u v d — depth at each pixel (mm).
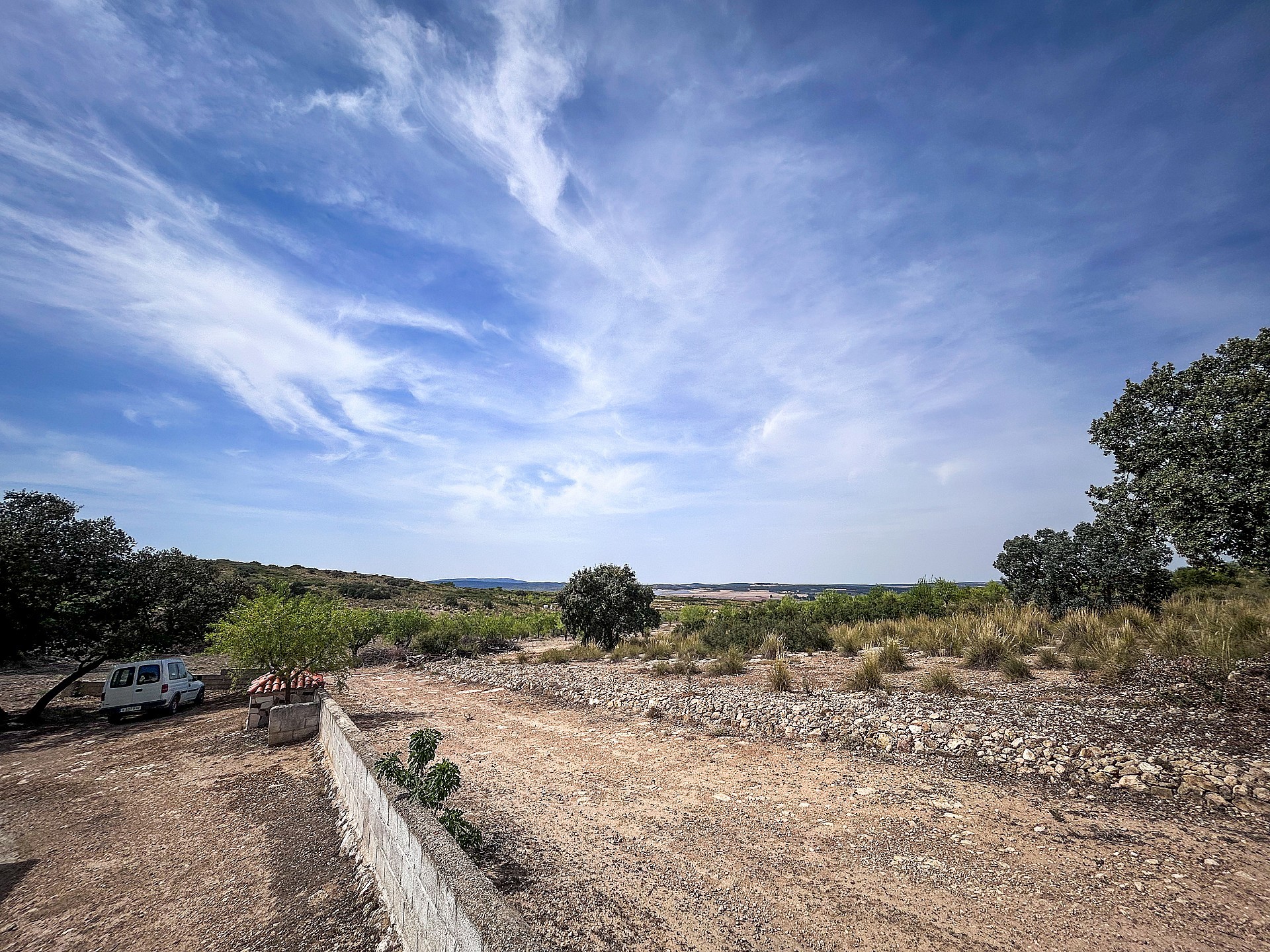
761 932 4070
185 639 17375
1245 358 8414
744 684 12062
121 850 6188
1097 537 14117
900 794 6406
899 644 14258
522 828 6094
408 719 12320
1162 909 3951
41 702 15094
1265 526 7637
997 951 3676
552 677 15891
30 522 15883
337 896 4820
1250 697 7113
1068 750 6719
